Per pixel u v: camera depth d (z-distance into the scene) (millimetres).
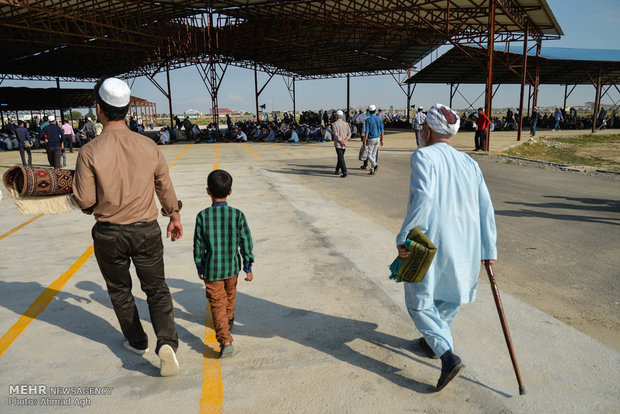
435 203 2254
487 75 16000
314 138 25234
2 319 3352
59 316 3410
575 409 2236
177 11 23047
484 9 17859
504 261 4691
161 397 2387
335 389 2453
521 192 8586
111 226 2445
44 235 5746
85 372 2643
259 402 2338
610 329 3145
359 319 3322
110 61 34844
